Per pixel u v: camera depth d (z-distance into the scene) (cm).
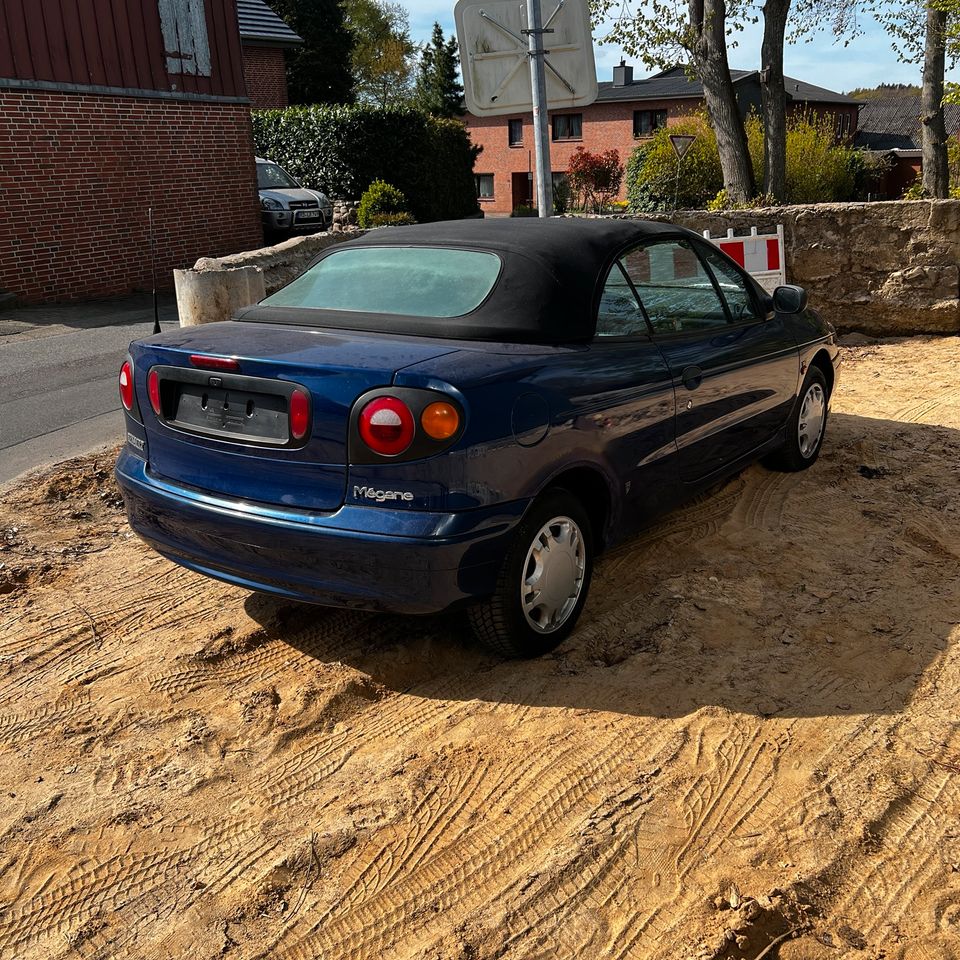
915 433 653
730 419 466
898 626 391
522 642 352
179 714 335
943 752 311
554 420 339
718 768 303
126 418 379
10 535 490
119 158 1599
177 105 1691
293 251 858
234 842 274
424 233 416
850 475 570
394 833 276
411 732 325
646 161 2892
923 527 491
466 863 264
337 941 239
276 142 2642
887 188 5441
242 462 333
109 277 1611
